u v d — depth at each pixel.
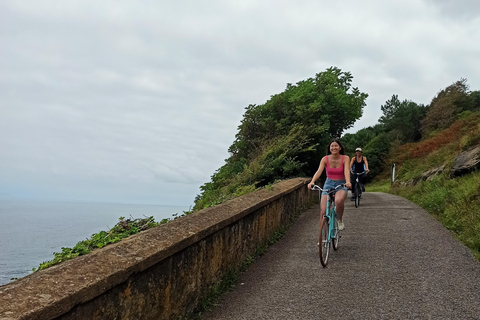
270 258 6.68
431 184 14.52
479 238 6.71
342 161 6.59
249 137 19.19
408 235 7.85
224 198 11.02
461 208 8.97
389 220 9.67
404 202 13.68
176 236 4.11
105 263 3.15
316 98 18.38
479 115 28.27
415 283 5.07
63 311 2.52
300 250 7.19
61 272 2.88
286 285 5.25
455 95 60.50
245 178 14.49
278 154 15.99
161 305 3.77
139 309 3.40
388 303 4.46
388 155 51.03
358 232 8.35
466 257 6.16
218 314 4.42
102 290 2.87
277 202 8.59
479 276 5.27
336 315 4.21
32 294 2.50
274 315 4.30
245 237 6.34
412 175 21.78
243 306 4.61
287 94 19.09
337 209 6.54
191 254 4.39
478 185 9.79
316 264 6.18
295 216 10.99
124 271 3.12
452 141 24.25
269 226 7.88
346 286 5.08
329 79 19.44
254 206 6.55
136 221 5.50
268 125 18.33
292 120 18.06
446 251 6.54
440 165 17.39
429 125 61.12
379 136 54.38
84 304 2.74
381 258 6.30
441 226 8.65
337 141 6.59
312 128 16.89
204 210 5.48
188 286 4.32
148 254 3.49
